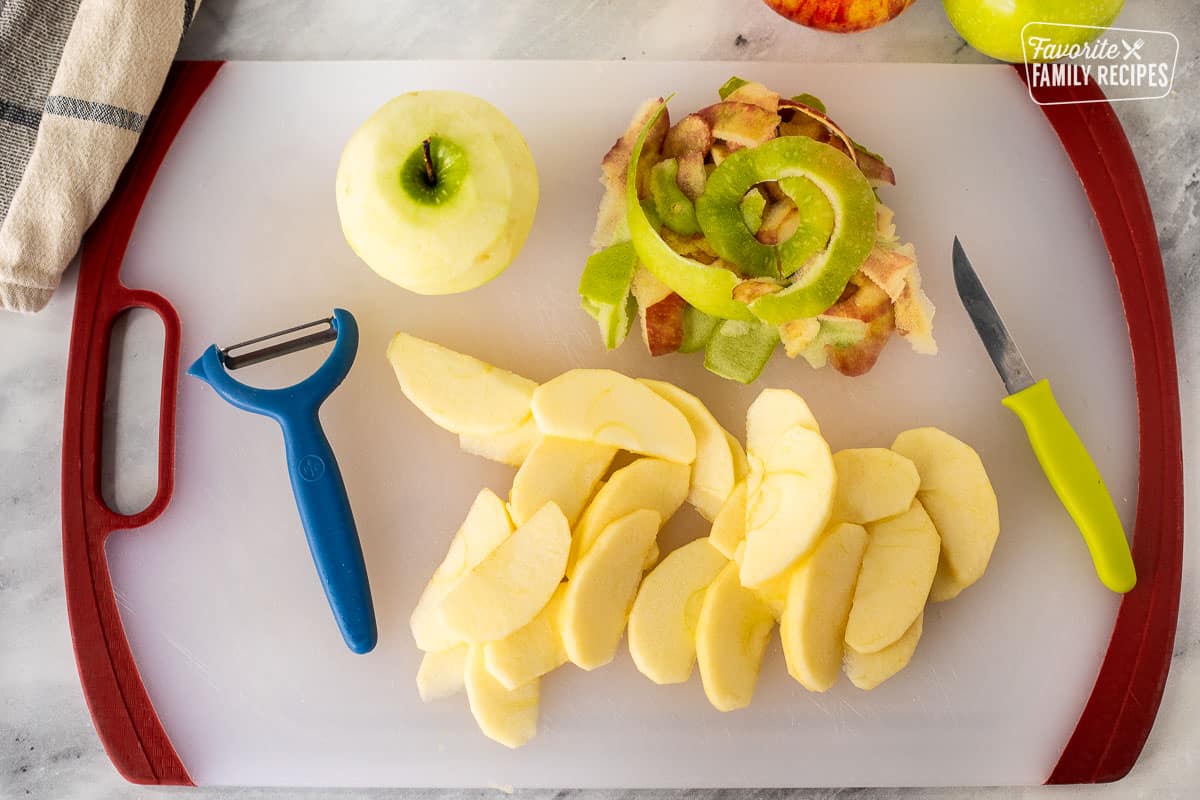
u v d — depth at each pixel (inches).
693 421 20.1
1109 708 20.3
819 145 19.6
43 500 21.1
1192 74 22.0
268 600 20.5
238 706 20.2
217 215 21.3
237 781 20.2
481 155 19.2
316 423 19.8
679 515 20.6
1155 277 21.2
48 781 20.5
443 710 20.2
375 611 20.4
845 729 20.2
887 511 19.7
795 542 19.2
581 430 19.8
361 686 20.3
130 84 20.5
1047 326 21.3
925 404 21.0
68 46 20.3
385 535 20.6
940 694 20.3
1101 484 20.2
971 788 20.5
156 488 21.0
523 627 19.5
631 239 20.5
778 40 22.0
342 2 22.0
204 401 20.9
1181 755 20.6
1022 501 20.8
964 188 21.5
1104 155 21.5
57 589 20.9
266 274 21.2
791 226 20.1
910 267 20.6
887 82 21.7
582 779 20.0
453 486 20.7
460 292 20.6
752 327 20.5
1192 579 21.1
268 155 21.4
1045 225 21.4
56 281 20.8
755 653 19.8
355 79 21.5
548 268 21.2
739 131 20.4
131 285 21.1
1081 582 20.6
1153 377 21.0
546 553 19.3
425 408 20.1
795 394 19.9
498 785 20.1
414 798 20.4
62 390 21.3
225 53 22.0
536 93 21.6
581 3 22.1
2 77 20.5
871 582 19.6
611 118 21.5
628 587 19.6
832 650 19.5
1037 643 20.5
